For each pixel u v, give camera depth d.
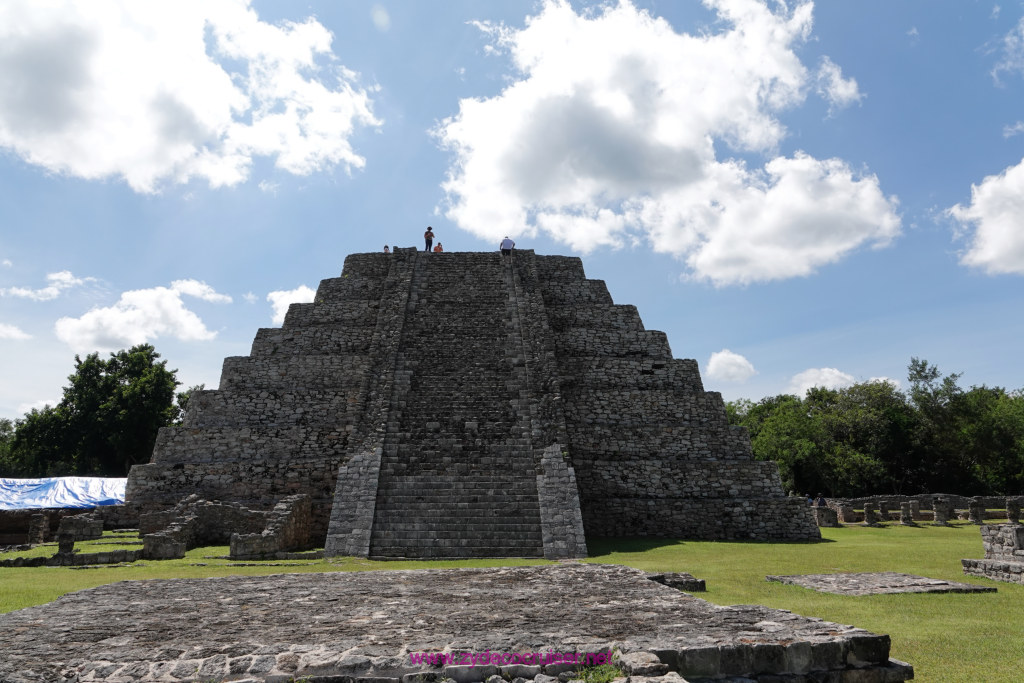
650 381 29.97
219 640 5.93
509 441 21.92
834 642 5.43
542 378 25.16
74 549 16.84
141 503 23.25
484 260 35.38
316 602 7.80
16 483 26.34
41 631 6.38
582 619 6.60
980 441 50.06
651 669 4.72
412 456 21.27
